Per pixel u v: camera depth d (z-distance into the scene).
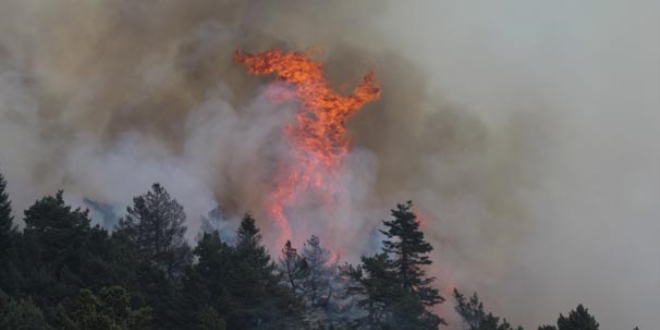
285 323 99.44
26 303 73.38
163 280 96.06
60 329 70.19
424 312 105.19
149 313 79.69
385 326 100.19
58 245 97.56
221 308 92.56
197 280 91.44
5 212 100.44
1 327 68.19
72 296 87.19
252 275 96.56
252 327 96.06
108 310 71.19
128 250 102.38
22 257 94.25
